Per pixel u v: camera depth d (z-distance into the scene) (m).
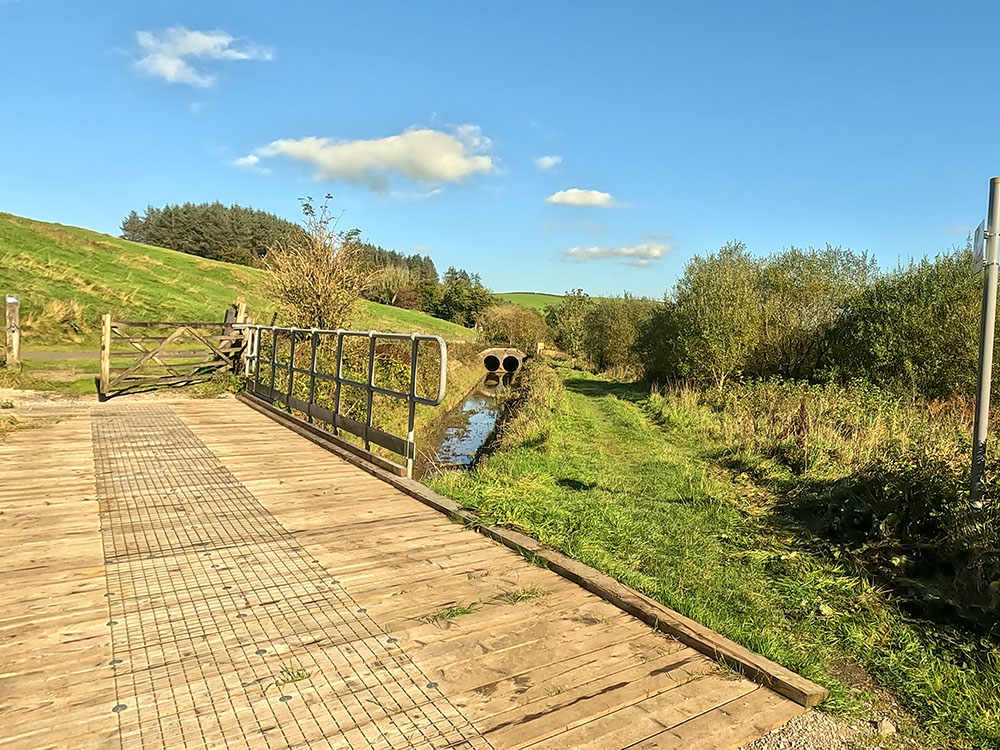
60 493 4.71
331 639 2.63
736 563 4.19
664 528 4.89
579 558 3.69
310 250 12.04
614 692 2.30
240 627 2.72
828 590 3.71
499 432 10.85
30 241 20.20
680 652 2.62
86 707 2.11
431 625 2.79
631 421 11.55
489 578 3.36
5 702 2.12
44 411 8.38
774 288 16.67
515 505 4.78
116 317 16.02
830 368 14.03
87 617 2.77
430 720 2.09
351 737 2.00
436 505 4.62
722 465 7.63
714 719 2.17
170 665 2.39
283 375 10.16
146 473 5.39
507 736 2.02
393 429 10.59
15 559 3.42
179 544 3.74
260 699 2.19
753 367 16.38
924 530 4.12
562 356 37.78
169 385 11.20
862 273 15.92
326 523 4.24
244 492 4.93
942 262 12.27
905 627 3.19
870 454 6.60
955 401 10.45
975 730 2.23
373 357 6.12
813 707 2.29
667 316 18.62
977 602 3.27
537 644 2.64
